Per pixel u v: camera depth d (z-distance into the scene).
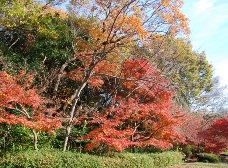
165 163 14.36
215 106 33.31
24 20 12.33
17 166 8.44
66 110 13.66
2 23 12.02
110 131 10.52
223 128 18.70
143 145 13.77
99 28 12.73
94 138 10.46
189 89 26.45
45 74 13.55
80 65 14.97
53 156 9.02
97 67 13.40
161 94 14.03
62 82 14.62
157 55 15.03
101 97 15.70
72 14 13.83
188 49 24.66
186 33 12.00
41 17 13.55
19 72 12.11
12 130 10.67
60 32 14.52
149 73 13.80
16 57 13.52
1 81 9.08
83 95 15.57
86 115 12.30
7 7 10.36
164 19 11.37
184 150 19.61
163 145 13.14
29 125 8.74
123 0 10.88
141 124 14.37
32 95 9.45
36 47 14.42
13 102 9.62
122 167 10.77
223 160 20.53
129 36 11.54
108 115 12.78
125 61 14.27
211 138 19.27
